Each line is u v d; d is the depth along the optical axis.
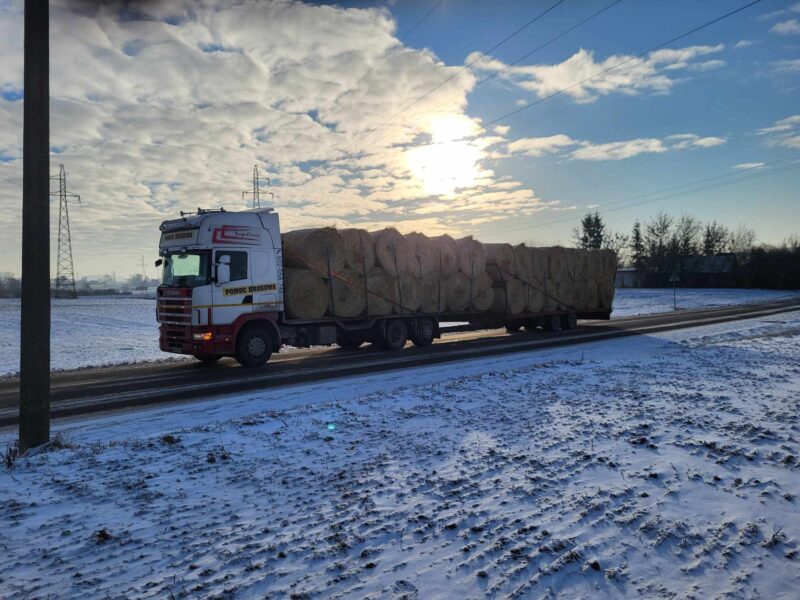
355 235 14.84
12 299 87.56
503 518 3.91
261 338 12.66
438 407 7.54
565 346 15.80
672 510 4.05
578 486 4.53
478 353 14.58
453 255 17.50
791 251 67.00
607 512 4.00
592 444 5.66
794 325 20.62
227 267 11.95
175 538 3.65
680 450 5.42
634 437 5.85
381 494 4.40
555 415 6.93
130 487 4.61
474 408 7.45
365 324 15.11
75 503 4.28
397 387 9.56
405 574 3.15
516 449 5.55
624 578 3.14
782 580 3.13
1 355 16.98
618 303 45.22
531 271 20.14
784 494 4.33
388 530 3.72
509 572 3.17
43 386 5.82
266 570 3.21
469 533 3.68
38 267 5.74
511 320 21.00
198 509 4.15
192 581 3.09
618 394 8.13
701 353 12.84
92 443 6.16
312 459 5.34
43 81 5.71
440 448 5.63
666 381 9.14
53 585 3.06
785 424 6.30
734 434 5.92
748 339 16.16
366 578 3.11
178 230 12.26
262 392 9.40
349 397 8.80
